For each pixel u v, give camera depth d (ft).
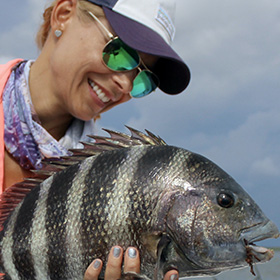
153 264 1.70
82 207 1.75
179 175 1.75
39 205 1.83
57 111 2.37
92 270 1.68
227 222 1.71
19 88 2.33
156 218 1.70
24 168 2.37
